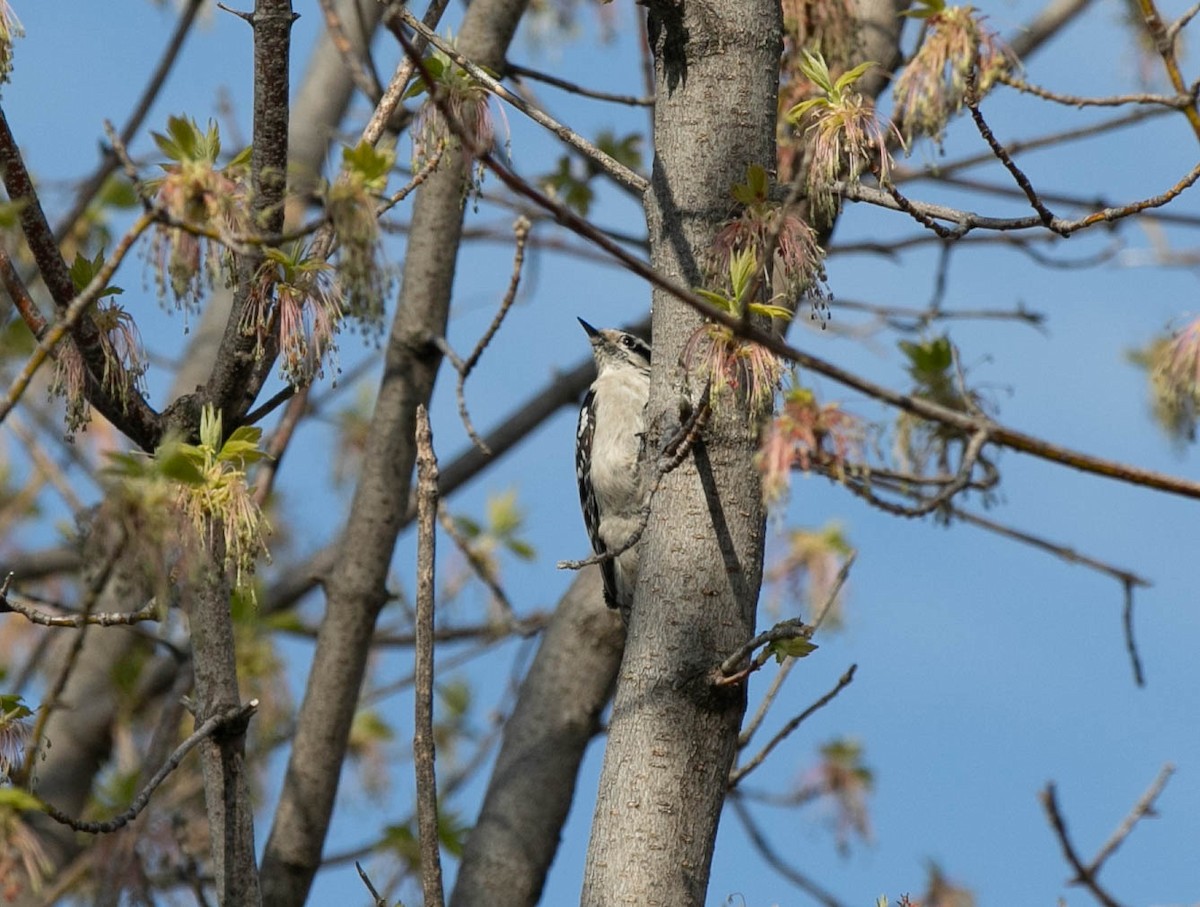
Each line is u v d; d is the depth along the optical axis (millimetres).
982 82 9016
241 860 7664
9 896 8391
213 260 7109
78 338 7707
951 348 9922
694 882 7383
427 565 7551
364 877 8086
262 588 15070
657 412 7961
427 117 8219
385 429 12414
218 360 8031
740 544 7727
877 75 12031
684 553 7707
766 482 7648
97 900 11508
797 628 7199
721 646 7598
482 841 11484
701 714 7520
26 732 8594
